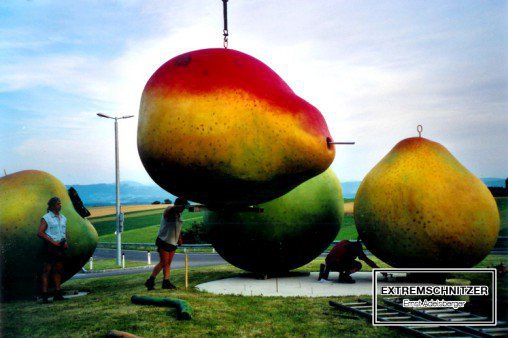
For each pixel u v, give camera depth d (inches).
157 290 307.6
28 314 241.4
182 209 311.7
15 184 323.9
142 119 251.8
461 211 297.6
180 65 248.4
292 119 238.8
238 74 242.8
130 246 1243.8
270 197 262.7
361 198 327.9
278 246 347.6
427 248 300.8
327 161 249.9
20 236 309.9
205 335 196.9
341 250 340.2
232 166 237.5
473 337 194.9
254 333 199.8
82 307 257.1
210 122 233.8
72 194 346.6
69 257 327.3
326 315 230.2
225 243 352.5
